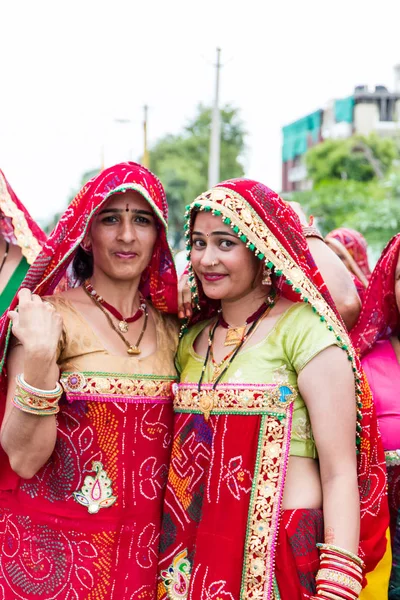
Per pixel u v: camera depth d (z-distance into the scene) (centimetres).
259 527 215
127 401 231
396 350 287
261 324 231
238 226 222
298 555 214
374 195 2189
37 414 215
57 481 230
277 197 233
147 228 244
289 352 223
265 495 216
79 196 241
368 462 235
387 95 3319
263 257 225
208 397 227
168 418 241
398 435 265
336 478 218
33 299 223
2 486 239
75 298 244
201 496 227
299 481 222
